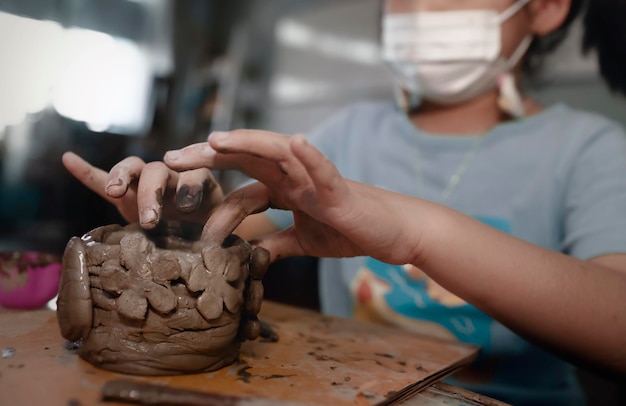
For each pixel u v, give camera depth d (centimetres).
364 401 60
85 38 205
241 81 266
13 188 183
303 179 62
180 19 248
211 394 56
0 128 184
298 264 197
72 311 63
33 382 58
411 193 141
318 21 252
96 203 175
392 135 151
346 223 64
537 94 170
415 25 126
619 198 112
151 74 230
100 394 56
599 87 159
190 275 62
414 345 88
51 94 194
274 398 59
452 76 128
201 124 246
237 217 71
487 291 78
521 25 125
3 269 89
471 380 125
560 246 127
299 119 263
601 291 79
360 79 238
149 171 70
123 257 62
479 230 78
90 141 199
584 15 147
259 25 273
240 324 72
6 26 185
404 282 131
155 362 63
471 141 138
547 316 78
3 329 78
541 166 129
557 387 125
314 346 83
